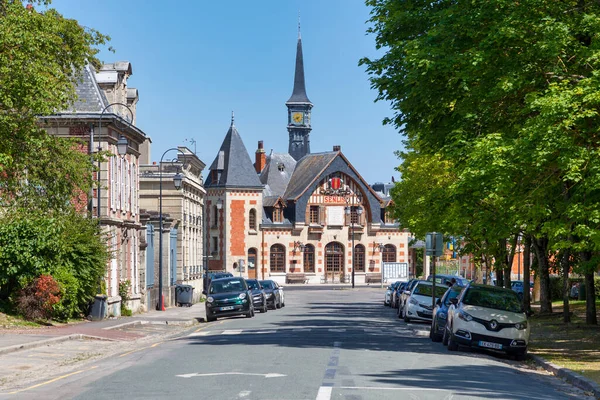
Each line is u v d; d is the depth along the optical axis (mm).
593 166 19266
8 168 28938
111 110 41781
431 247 31609
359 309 52312
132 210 45656
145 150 66312
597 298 56562
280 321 37688
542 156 19656
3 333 26672
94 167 32375
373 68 24578
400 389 13102
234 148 104562
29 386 14719
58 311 32844
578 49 21250
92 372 16391
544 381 16625
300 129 158250
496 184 20594
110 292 40250
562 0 22094
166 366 17016
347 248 107188
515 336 21594
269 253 104438
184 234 65188
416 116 24766
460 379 14984
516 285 62125
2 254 30891
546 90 20359
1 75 25984
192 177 71375
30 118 27828
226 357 18828
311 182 105625
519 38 21359
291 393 12391
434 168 45125
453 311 22469
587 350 23578
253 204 103688
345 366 16641
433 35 22578
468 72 21969
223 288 42594
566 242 21406
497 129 23312
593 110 19531
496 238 22781
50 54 28000
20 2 27172
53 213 33250
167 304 53812
